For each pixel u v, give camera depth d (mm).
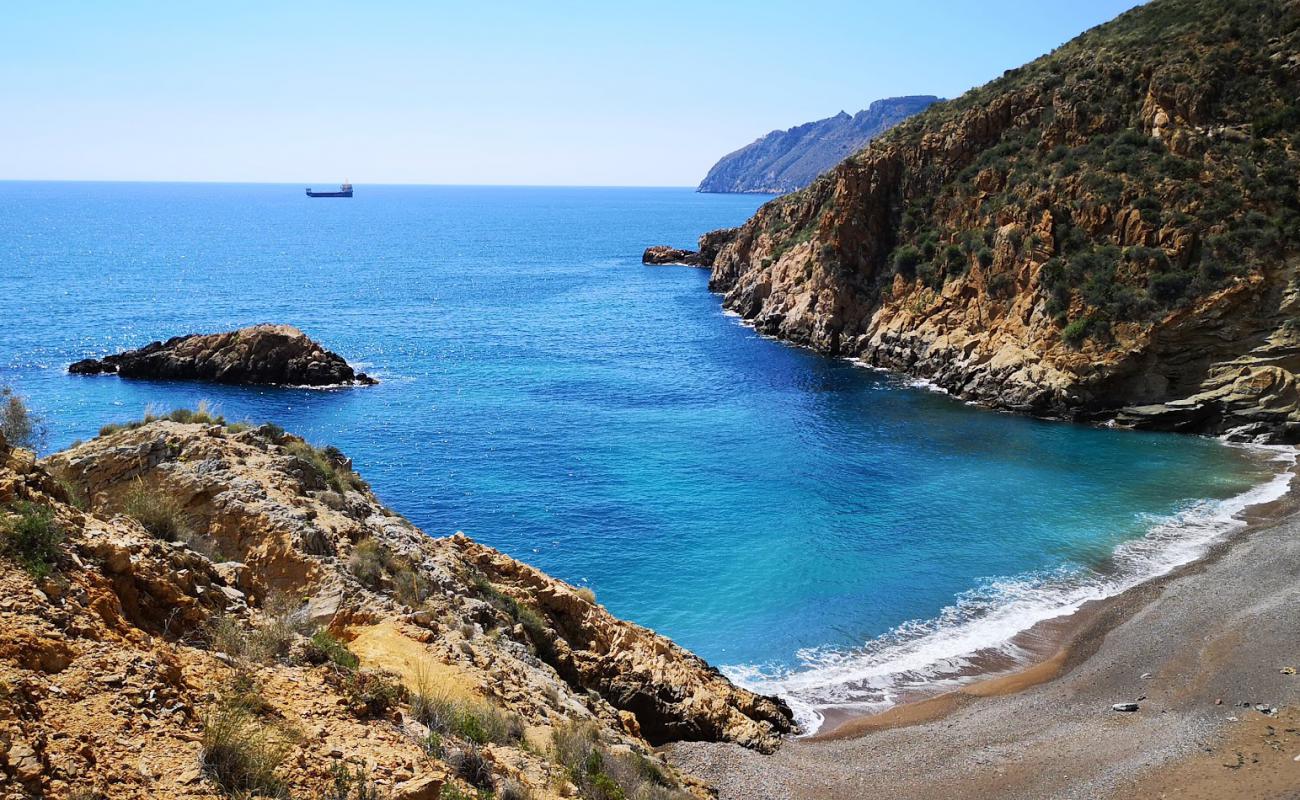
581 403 73375
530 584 26438
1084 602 36688
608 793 14148
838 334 93188
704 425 66500
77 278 147500
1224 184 68812
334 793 9844
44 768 8156
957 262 84375
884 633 35094
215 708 10422
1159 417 64188
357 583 17922
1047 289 72750
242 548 18062
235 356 79438
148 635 11453
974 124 90375
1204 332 64625
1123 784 22938
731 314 119438
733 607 37875
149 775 8844
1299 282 62844
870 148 100875
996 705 28766
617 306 127125
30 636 9727
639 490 52344
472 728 13547
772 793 22312
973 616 36188
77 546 11938
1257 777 22531
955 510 48406
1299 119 69938
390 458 58250
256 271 165750
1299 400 60469
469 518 48031
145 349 81812
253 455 21734
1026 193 79562
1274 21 75688
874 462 57281
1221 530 43812
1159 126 75062
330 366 80000
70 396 72375
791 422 67312
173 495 18688
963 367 76062
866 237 94250
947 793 23109
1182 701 27453
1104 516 46781
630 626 27969
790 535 45344
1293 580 35906
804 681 31531
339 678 12766
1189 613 34000
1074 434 63656
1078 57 88375
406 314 119125
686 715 24875
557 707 18203
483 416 68875
